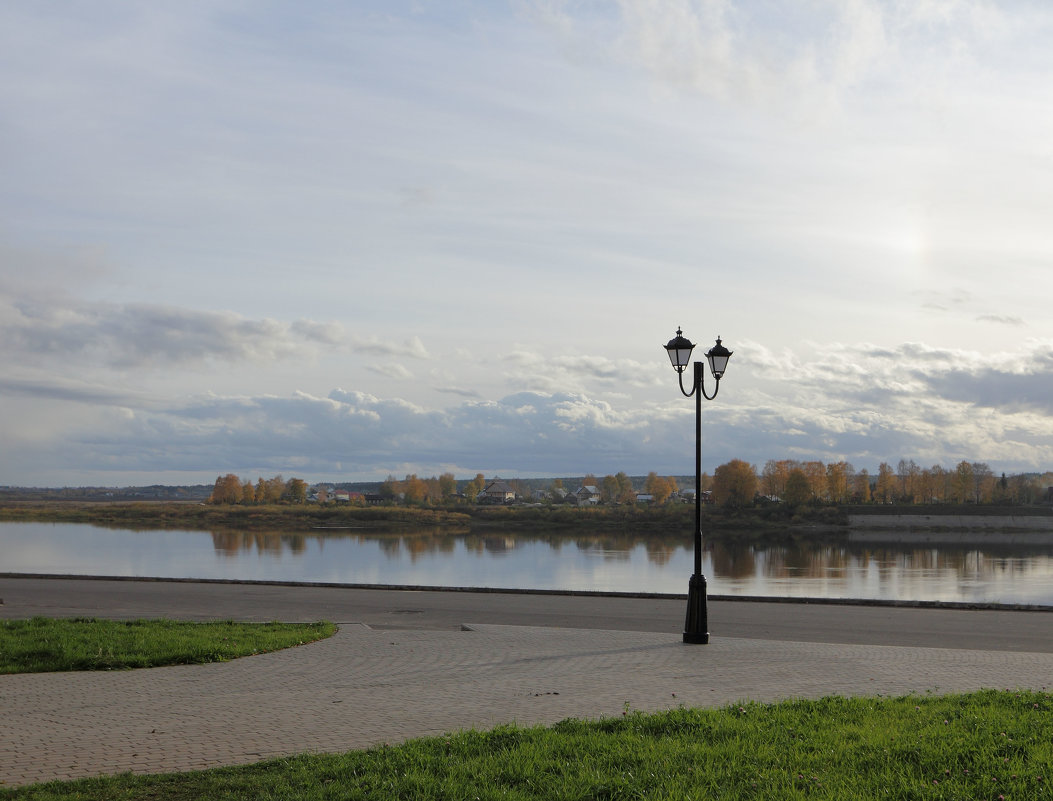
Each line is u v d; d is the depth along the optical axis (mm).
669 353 17312
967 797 6719
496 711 10000
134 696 10859
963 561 58531
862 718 9133
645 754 7766
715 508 106500
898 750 7863
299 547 68312
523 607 21531
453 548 68812
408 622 18922
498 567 47781
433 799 6785
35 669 12688
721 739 8359
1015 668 12961
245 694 10984
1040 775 7133
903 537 88062
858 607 21625
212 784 7121
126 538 79812
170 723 9430
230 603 22188
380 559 54344
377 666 13070
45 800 6727
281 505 129500
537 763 7555
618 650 14703
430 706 10281
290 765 7652
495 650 14641
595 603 22391
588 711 9992
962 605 21438
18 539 76750
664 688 11352
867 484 149625
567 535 89750
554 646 15133
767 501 110812
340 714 9852
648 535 89938
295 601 22672
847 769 7465
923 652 14531
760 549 70750
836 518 101375
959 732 8438
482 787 7016
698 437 16750
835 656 14086
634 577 41500
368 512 107688
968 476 139750
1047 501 141875
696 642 15547
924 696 10352
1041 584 39250
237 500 140875
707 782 7133
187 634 15477
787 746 8086
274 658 13781
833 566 53406
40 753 8219
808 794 6891
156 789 7020
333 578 39281
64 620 17359
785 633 17344
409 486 148250
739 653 14383
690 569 48031
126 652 13672
